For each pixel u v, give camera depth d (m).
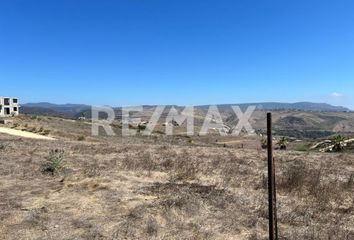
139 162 20.28
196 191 13.61
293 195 13.81
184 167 19.22
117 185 14.32
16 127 69.19
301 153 33.59
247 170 19.47
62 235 8.83
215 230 9.55
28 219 9.79
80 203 11.53
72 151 26.86
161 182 15.57
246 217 10.71
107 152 26.77
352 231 9.98
